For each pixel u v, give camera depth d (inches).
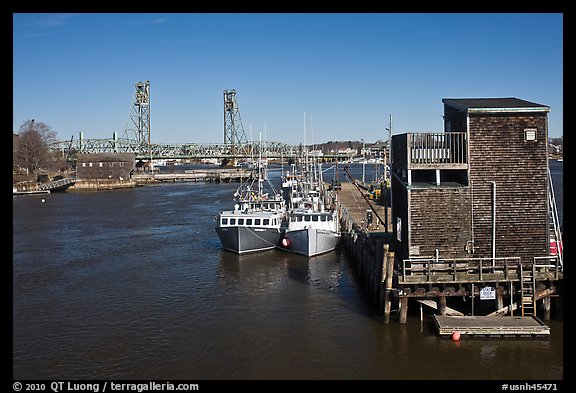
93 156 5880.9
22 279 1609.3
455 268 1048.8
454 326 1027.9
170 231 2519.7
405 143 1130.7
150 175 6565.0
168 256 1935.3
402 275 1064.2
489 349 988.6
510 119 1093.8
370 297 1357.0
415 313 1184.2
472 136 1095.6
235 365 976.3
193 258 1894.7
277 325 1175.6
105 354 1035.3
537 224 1096.8
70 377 938.7
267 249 1990.7
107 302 1370.6
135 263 1822.1
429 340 1035.9
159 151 7844.5
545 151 1093.1
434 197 1101.1
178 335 1129.4
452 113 1192.8
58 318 1246.9
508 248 1099.9
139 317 1249.4
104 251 2039.9
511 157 1095.6
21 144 5580.7
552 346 987.9
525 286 1070.4
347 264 1768.0
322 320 1194.6
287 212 2149.4
